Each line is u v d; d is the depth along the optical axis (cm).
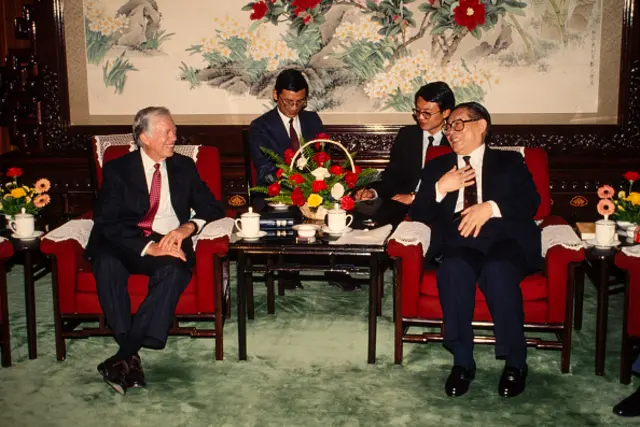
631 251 323
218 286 351
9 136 589
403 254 340
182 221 371
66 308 355
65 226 369
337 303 448
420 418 301
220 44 520
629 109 507
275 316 424
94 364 358
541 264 346
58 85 531
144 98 530
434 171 364
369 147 520
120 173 360
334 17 510
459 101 514
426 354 366
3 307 349
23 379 341
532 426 294
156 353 369
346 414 304
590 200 512
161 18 520
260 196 451
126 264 346
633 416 301
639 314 321
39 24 526
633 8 496
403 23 507
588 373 344
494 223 349
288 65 518
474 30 504
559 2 500
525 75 509
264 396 321
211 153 417
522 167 357
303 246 342
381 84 515
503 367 352
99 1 521
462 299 324
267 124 453
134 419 302
